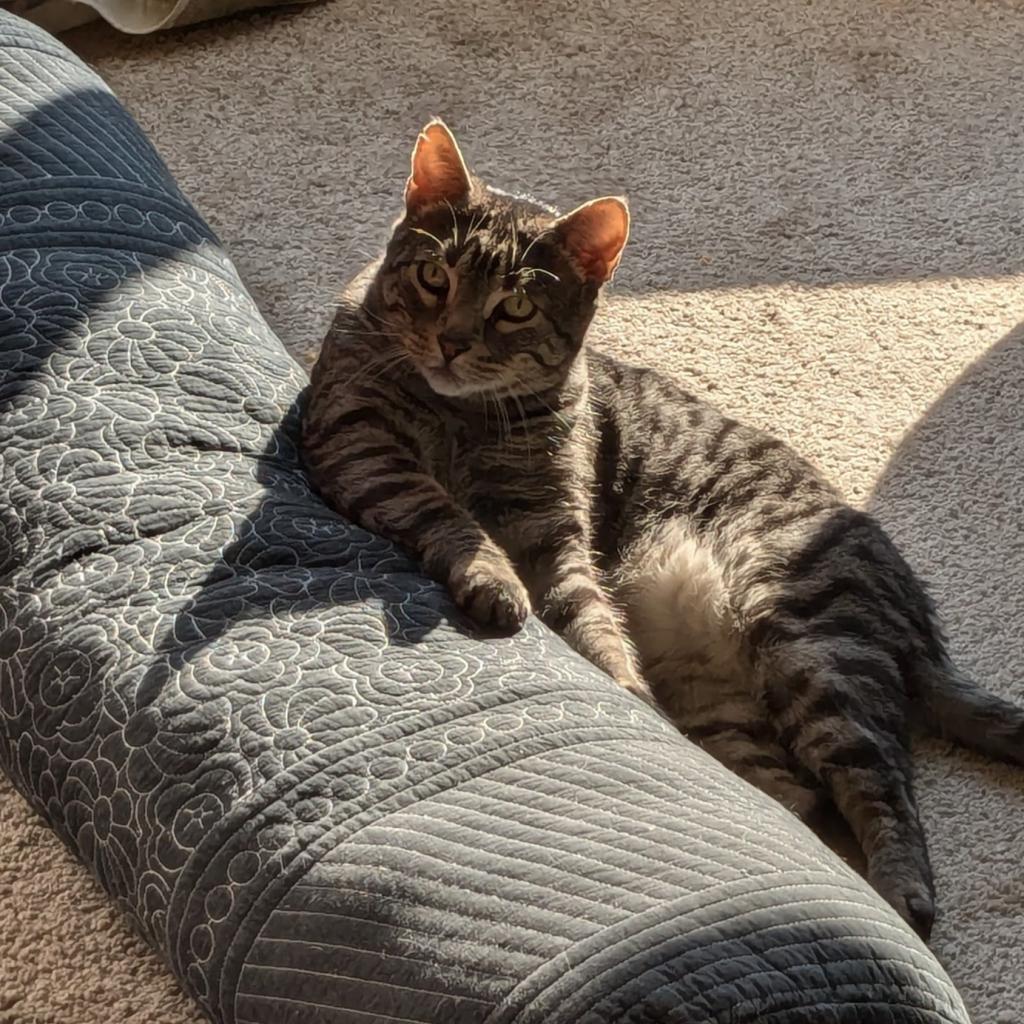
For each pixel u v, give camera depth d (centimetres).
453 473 185
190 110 298
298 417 169
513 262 174
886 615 186
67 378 153
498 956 96
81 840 125
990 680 198
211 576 134
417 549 155
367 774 111
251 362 167
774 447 205
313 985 102
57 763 126
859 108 317
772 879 102
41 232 170
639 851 103
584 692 125
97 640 129
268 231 269
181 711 119
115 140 191
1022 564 215
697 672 194
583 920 97
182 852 113
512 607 140
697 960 94
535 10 338
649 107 312
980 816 179
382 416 174
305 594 132
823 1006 96
